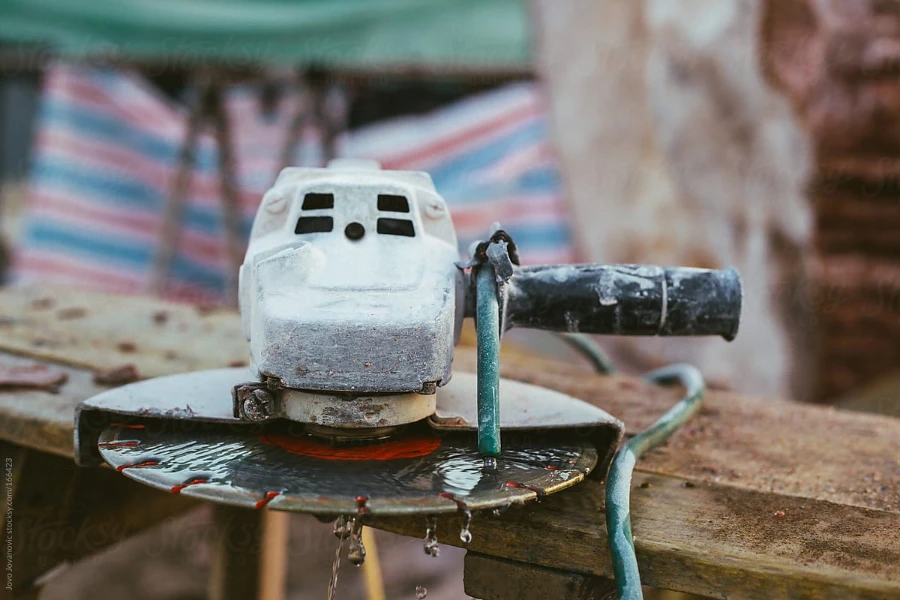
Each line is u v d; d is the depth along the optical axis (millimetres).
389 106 4301
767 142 2994
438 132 3986
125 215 4168
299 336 941
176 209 3885
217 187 4184
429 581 2848
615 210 3381
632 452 1090
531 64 3404
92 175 4129
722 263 3129
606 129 3354
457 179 3943
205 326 1918
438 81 3967
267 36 3271
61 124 4074
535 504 1058
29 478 1383
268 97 4180
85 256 4129
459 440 1067
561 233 3670
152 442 1040
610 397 1578
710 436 1388
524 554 1016
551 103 3488
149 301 2141
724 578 941
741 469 1239
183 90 4277
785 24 2920
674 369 1609
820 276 3012
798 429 1438
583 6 3289
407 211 1065
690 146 3139
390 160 4035
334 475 942
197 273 4199
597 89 3332
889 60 2852
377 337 940
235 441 1046
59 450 1271
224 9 3256
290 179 1125
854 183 2973
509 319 1046
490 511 1025
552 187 3672
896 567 931
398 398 984
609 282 1029
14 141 5555
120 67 3803
